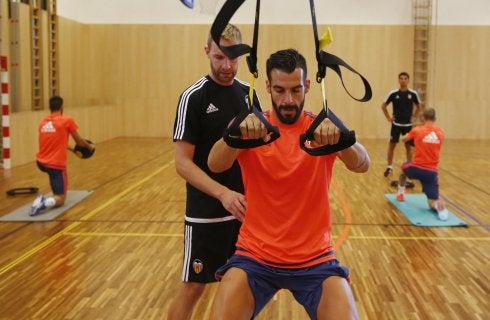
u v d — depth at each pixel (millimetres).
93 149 6281
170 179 8273
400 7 14414
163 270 4105
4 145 9062
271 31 14555
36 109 12039
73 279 3896
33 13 11703
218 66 2553
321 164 1967
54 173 6117
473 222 5625
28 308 3359
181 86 15125
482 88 14531
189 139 2514
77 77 14367
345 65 1729
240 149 1934
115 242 4871
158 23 14984
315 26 1728
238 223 2658
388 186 7762
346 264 4270
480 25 14352
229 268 1979
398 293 3629
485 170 9219
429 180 5992
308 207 1956
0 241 4883
